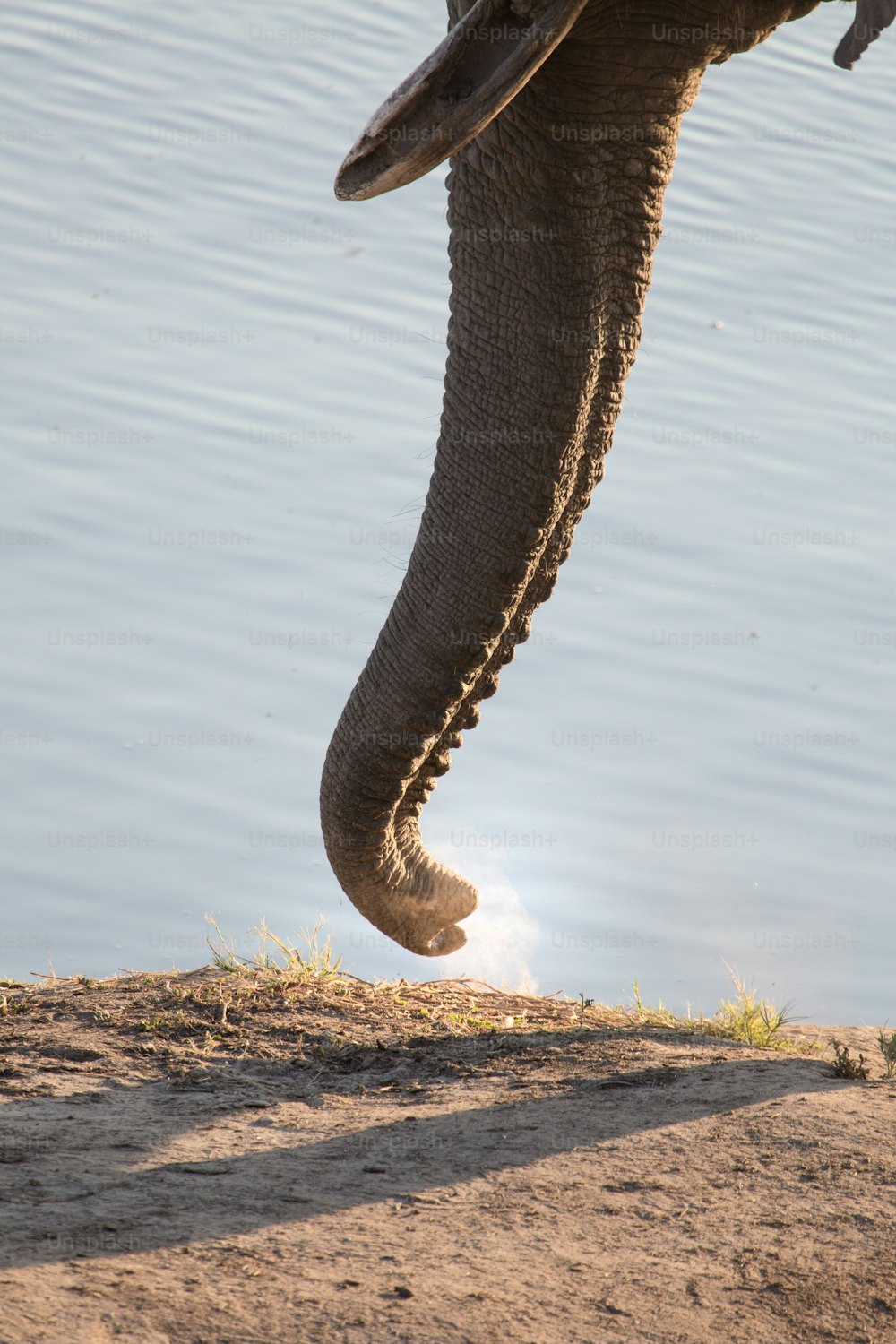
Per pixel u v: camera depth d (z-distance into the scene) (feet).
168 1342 45.83
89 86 243.60
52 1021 80.12
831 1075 73.31
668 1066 74.74
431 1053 77.82
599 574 159.53
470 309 62.28
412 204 223.92
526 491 61.67
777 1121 65.31
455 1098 70.03
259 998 85.05
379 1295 49.80
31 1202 54.95
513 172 60.59
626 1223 56.18
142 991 86.58
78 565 150.71
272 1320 47.70
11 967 105.70
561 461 61.82
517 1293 50.70
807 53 278.26
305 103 245.24
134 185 219.61
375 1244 53.57
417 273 207.41
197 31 263.90
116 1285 48.80
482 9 54.70
